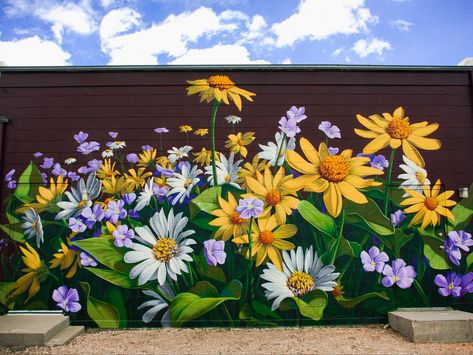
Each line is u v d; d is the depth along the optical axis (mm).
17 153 7578
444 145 7719
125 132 7602
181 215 7410
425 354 5793
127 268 7316
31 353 5934
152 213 7430
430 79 7871
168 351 5996
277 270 7293
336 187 7520
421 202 7562
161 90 7699
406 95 7812
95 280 7297
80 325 7168
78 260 7344
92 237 7391
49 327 6477
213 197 7445
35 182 7523
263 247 7336
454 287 7410
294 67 7715
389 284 7344
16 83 7734
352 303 7281
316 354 5840
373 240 7430
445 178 7641
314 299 7266
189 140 7574
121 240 7375
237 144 7570
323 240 7383
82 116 7648
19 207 7477
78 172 7535
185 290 7254
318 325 7215
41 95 7707
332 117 7684
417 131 7734
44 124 7637
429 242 7488
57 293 7281
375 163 7605
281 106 7680
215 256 7305
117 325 7176
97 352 5965
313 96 7723
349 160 7590
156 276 7289
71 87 7723
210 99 7676
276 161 7539
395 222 7480
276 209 7422
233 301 7211
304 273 7312
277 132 7605
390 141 7680
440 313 7000
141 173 7516
